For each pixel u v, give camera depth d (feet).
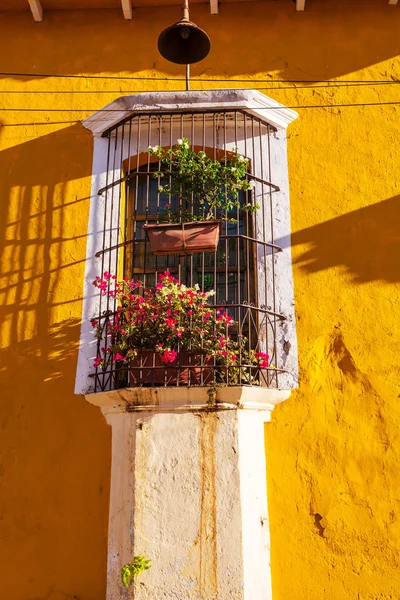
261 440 15.19
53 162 18.33
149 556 13.79
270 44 19.15
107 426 15.74
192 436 14.42
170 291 14.97
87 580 14.75
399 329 16.20
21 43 19.65
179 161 16.60
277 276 16.70
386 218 17.21
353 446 15.34
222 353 14.56
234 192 16.52
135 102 17.39
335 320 16.31
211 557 13.75
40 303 17.01
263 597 14.08
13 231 17.75
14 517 15.37
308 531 14.80
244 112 17.44
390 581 14.44
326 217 17.25
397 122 18.20
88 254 17.26
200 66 19.04
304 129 18.15
